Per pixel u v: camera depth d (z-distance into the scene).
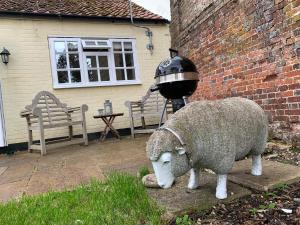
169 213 2.49
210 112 2.53
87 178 3.99
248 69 5.11
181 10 8.15
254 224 2.24
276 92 4.48
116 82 8.90
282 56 4.30
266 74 4.66
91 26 8.73
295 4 3.96
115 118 8.84
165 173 2.28
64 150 6.80
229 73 5.69
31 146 7.14
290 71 4.17
